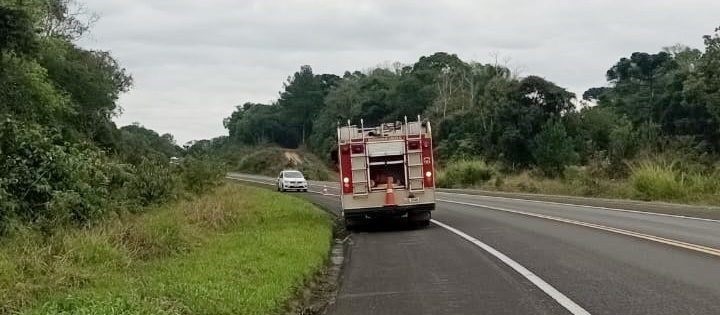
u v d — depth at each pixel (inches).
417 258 530.3
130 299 304.7
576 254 502.3
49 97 1133.1
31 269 371.9
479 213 967.6
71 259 411.2
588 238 596.4
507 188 1685.5
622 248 522.9
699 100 2349.9
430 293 379.2
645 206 975.6
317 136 5290.4
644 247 523.8
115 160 899.4
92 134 1622.8
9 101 988.6
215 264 448.8
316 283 440.1
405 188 810.2
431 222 859.4
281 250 519.2
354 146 814.5
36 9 1040.8
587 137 2625.5
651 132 1563.7
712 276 391.9
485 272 441.4
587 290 365.7
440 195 1553.9
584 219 793.6
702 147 2177.7
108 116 1845.5
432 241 646.5
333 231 773.3
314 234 645.3
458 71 4397.1
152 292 333.1
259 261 463.8
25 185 543.8
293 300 372.2
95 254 432.1
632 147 1508.4
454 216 933.8
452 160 2662.4
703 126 2508.6
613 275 407.5
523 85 2578.7
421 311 334.0
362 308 347.9
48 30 1533.0
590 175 1480.1
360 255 572.4
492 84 3361.2
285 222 782.5
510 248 555.8
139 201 808.3
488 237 647.1
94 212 581.3
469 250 558.9
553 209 991.6
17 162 553.9
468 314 322.3
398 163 814.5
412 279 429.7
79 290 353.4
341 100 5162.4
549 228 700.7
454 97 4133.9
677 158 1290.6
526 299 349.7
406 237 703.7
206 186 1164.5
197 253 515.2
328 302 372.2
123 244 486.3
